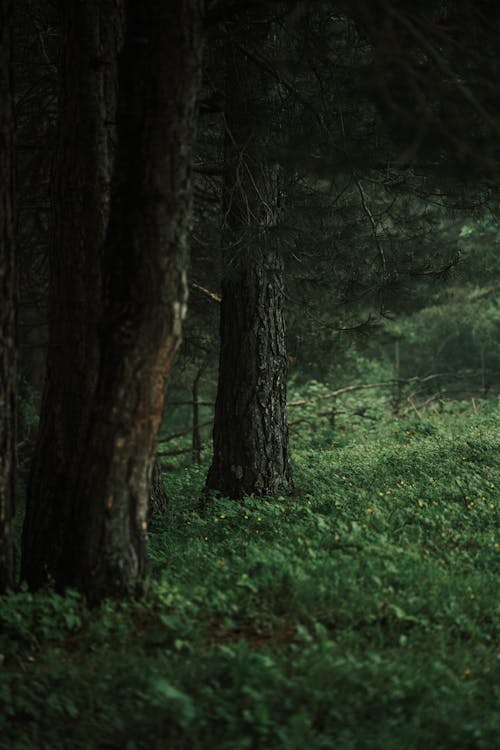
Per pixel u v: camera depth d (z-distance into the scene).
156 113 5.75
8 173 6.15
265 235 9.71
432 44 6.80
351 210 10.38
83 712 4.91
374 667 5.13
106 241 6.00
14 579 6.50
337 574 6.69
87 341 7.32
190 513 10.23
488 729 4.61
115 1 8.08
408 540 7.95
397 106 6.74
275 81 9.76
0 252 6.11
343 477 11.45
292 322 15.31
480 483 10.31
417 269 11.20
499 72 6.69
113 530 6.19
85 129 7.59
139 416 6.02
